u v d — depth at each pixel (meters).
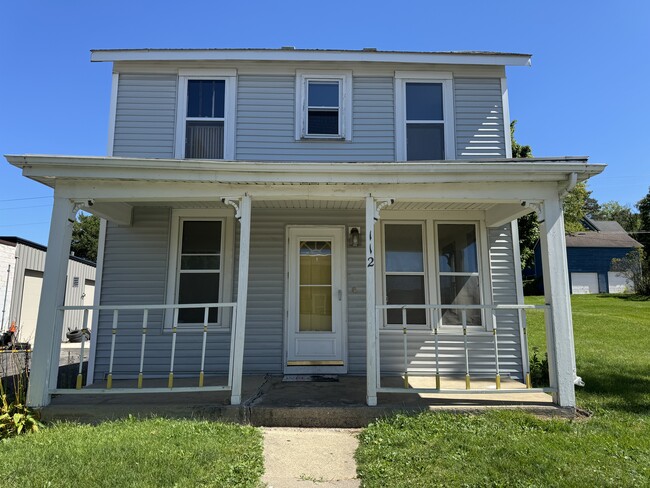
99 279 6.88
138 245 7.01
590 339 11.11
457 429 4.29
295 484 3.41
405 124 7.38
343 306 7.01
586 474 3.32
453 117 7.39
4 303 14.63
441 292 7.06
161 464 3.43
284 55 7.32
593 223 37.56
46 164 5.11
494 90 7.50
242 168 5.17
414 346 6.90
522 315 6.63
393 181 5.29
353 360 6.88
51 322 5.06
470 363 6.84
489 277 7.00
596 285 27.92
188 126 7.31
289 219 7.16
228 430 4.33
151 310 6.84
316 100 7.46
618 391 6.10
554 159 5.42
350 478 3.54
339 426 4.77
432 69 7.49
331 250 7.18
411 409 4.84
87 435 4.13
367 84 7.47
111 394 5.60
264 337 6.90
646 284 21.38
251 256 7.09
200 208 7.11
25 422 4.47
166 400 5.17
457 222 7.20
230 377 5.05
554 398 5.07
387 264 7.14
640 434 4.24
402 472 3.43
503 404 5.02
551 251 5.25
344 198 5.43
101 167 5.18
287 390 5.68
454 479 3.27
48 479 3.19
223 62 7.41
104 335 6.78
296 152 7.26
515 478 3.28
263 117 7.33
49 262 5.16
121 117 7.24
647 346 10.12
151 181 5.31
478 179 5.28
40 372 4.95
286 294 6.99
